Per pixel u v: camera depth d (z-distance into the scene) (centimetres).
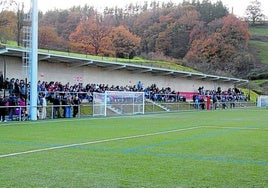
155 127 1938
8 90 2592
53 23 8106
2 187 618
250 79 9381
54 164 830
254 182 673
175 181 674
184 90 5181
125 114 3231
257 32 13538
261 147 1173
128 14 10788
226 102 5200
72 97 2834
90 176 709
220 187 634
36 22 2397
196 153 1029
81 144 1195
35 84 2372
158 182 664
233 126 2075
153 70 4372
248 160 916
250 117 3017
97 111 2980
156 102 4000
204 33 9994
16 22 5147
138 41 8706
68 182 658
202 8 11650
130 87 4025
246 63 9681
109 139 1351
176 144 1230
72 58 3262
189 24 10244
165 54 9931
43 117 2522
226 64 9419
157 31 10100
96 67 3822
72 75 3562
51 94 2744
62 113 2716
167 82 4862
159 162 873
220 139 1402
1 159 891
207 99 4622
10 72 2964
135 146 1165
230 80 6019
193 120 2573
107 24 9525
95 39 7625
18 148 1087
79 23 7994
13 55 2919
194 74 5028
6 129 1711
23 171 750
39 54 2991
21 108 2361
